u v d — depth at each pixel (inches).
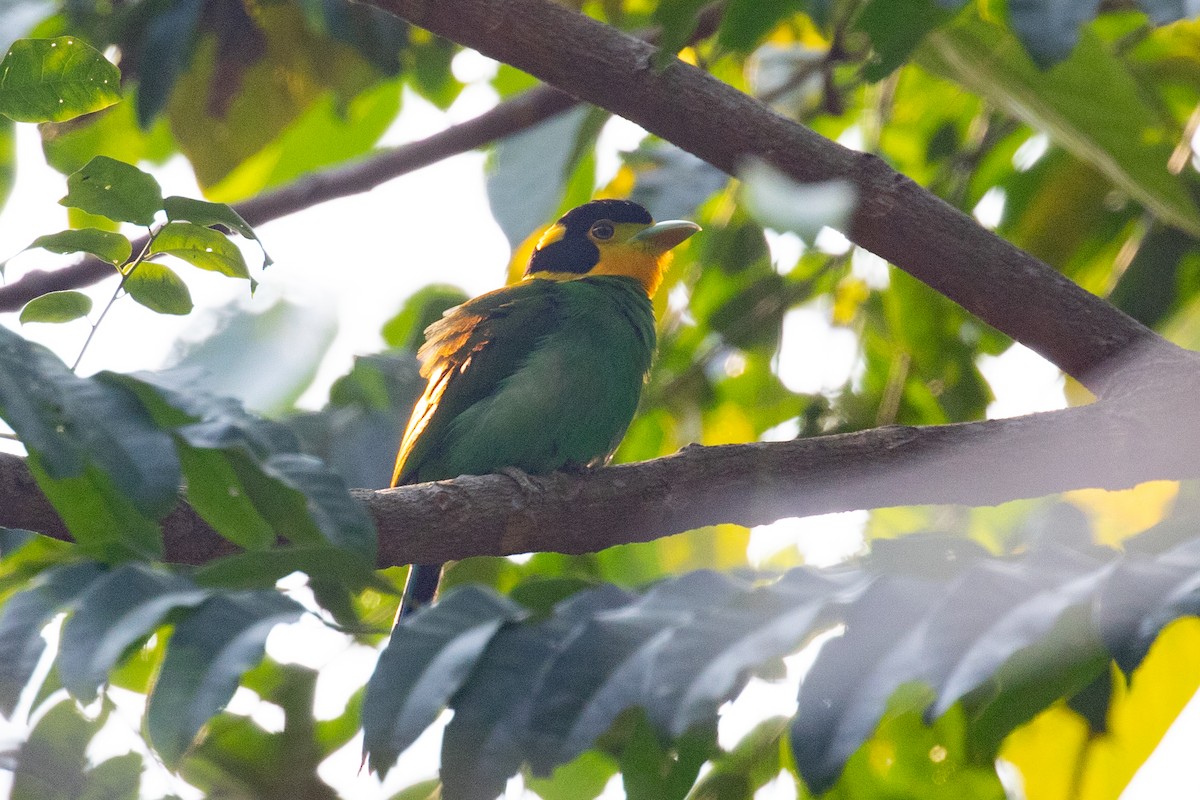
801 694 151.5
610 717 173.0
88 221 429.7
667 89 290.5
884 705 147.1
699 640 165.5
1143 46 431.8
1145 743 293.7
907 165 480.1
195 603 192.4
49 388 181.6
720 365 450.3
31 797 251.4
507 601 198.2
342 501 194.2
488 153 479.8
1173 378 280.8
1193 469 277.9
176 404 186.5
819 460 292.7
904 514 406.0
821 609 162.2
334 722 324.8
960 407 430.6
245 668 185.9
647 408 456.1
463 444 406.6
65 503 209.2
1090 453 280.4
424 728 179.0
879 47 256.4
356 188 424.8
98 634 186.2
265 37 458.9
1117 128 329.7
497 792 174.7
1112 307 291.6
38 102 217.9
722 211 454.3
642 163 432.5
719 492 295.1
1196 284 402.0
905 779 306.7
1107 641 144.4
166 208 210.8
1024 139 448.8
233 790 315.9
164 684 185.5
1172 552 158.1
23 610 193.5
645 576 422.9
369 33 418.9
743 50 256.2
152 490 177.3
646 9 485.1
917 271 293.9
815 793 144.6
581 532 297.0
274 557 201.0
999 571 156.9
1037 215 426.9
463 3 289.6
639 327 422.0
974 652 145.2
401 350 420.5
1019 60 322.3
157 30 392.2
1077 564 163.6
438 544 285.1
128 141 518.3
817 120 482.6
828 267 442.9
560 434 406.6
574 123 426.9
